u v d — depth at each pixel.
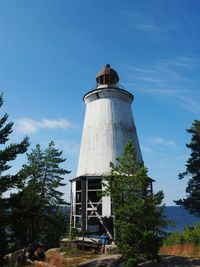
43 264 22.55
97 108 34.34
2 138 20.73
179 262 18.55
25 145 20.56
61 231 37.41
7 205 19.20
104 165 31.36
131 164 19.95
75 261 22.98
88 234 30.16
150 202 18.47
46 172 38.47
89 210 29.75
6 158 19.33
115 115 33.72
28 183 35.12
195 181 33.53
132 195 18.84
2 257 18.55
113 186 19.28
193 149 33.66
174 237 25.56
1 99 22.17
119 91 34.47
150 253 17.80
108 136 32.69
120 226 18.09
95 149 32.50
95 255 24.89
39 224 34.59
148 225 18.45
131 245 17.94
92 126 33.84
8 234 19.19
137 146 34.31
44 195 36.97
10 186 19.59
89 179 31.03
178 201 33.75
